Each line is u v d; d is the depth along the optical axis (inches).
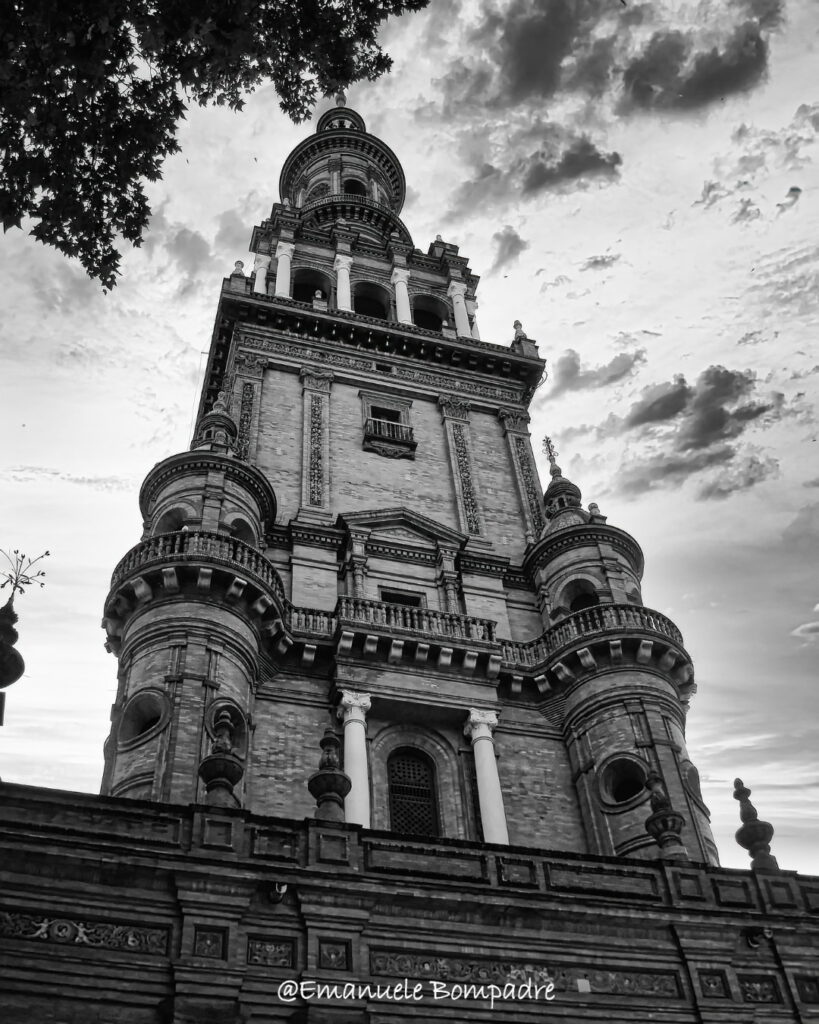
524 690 1118.4
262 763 960.3
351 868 701.9
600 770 1029.2
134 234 626.2
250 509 1152.2
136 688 930.7
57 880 625.3
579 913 743.1
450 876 719.7
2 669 713.6
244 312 1448.1
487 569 1246.3
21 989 587.2
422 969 682.8
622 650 1092.5
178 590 987.3
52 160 605.0
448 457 1397.6
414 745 1047.0
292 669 1047.0
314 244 1715.1
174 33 605.0
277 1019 629.9
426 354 1520.7
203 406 1616.6
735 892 816.3
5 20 561.9
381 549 1210.6
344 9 642.8
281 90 653.3
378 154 2175.2
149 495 1163.9
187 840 679.7
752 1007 752.3
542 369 1561.3
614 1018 713.6
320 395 1392.7
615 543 1250.6
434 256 1797.5
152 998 607.8
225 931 641.6
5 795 663.8
